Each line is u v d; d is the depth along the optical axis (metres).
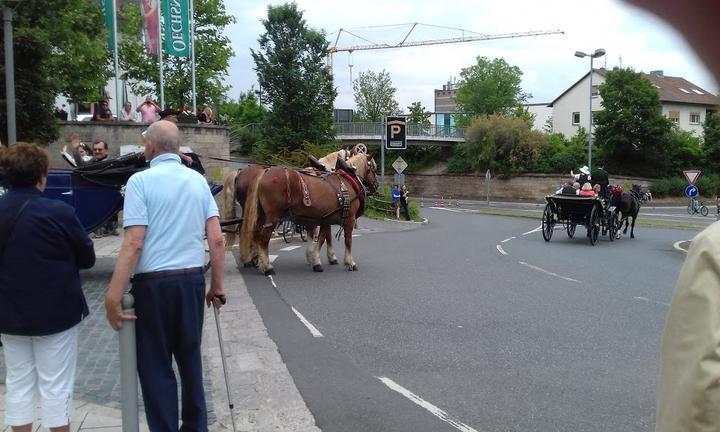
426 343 7.82
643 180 56.75
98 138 22.12
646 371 6.71
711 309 1.52
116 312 4.13
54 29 17.86
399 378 6.46
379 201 35.44
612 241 22.45
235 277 12.56
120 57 40.59
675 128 56.62
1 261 4.17
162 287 4.23
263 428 5.17
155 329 4.26
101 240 17.66
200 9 43.16
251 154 42.81
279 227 20.62
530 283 12.31
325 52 44.19
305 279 12.44
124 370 4.15
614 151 57.72
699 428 1.53
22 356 4.30
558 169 63.78
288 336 8.09
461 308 9.88
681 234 26.50
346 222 13.51
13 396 4.29
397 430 5.13
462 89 94.44
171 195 4.30
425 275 13.15
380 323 8.84
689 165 57.62
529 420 5.34
